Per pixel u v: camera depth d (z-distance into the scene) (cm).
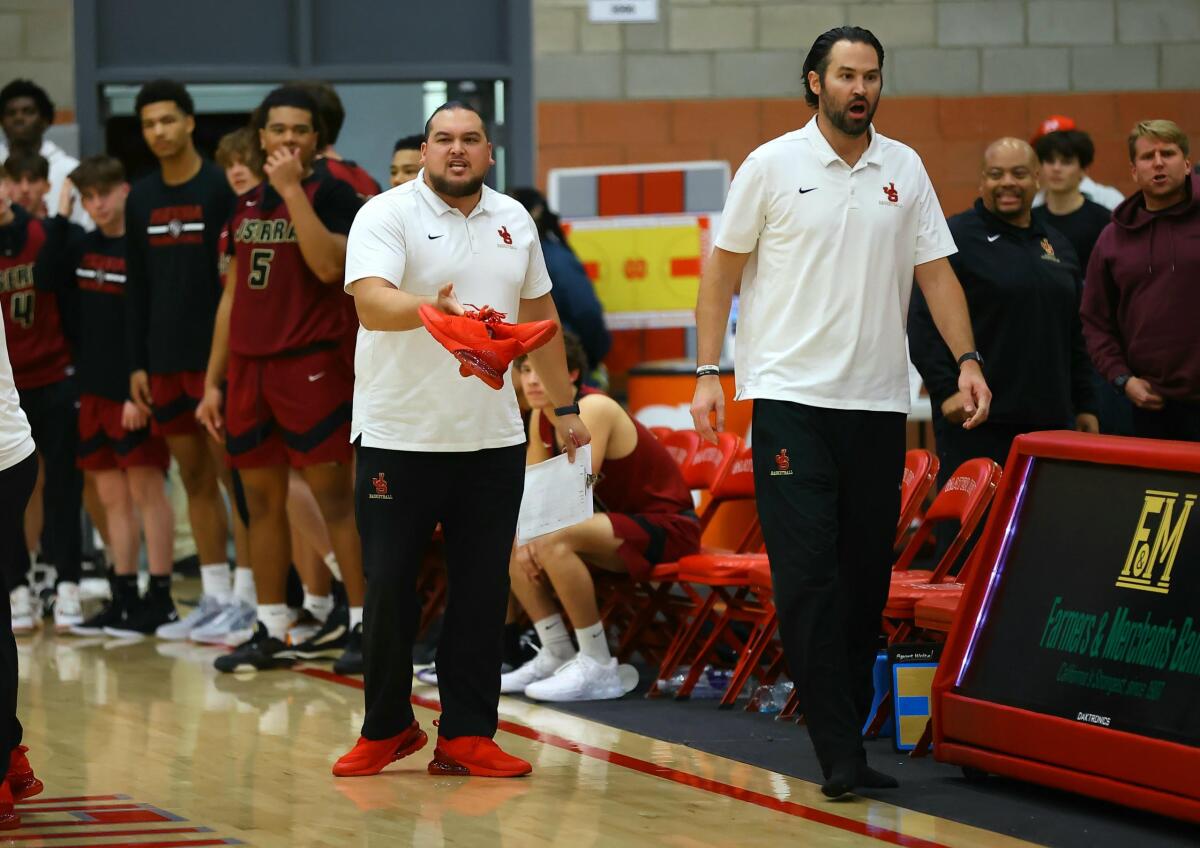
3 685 1004
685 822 1038
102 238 2042
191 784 1165
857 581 1154
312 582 1920
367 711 1202
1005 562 1160
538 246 1215
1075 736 1066
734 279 1161
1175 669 1034
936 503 1431
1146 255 1462
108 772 1209
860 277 1121
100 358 2025
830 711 1105
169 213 1914
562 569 1523
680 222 2394
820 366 1119
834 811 1068
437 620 1877
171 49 2538
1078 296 1569
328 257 1642
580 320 2086
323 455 1677
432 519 1179
